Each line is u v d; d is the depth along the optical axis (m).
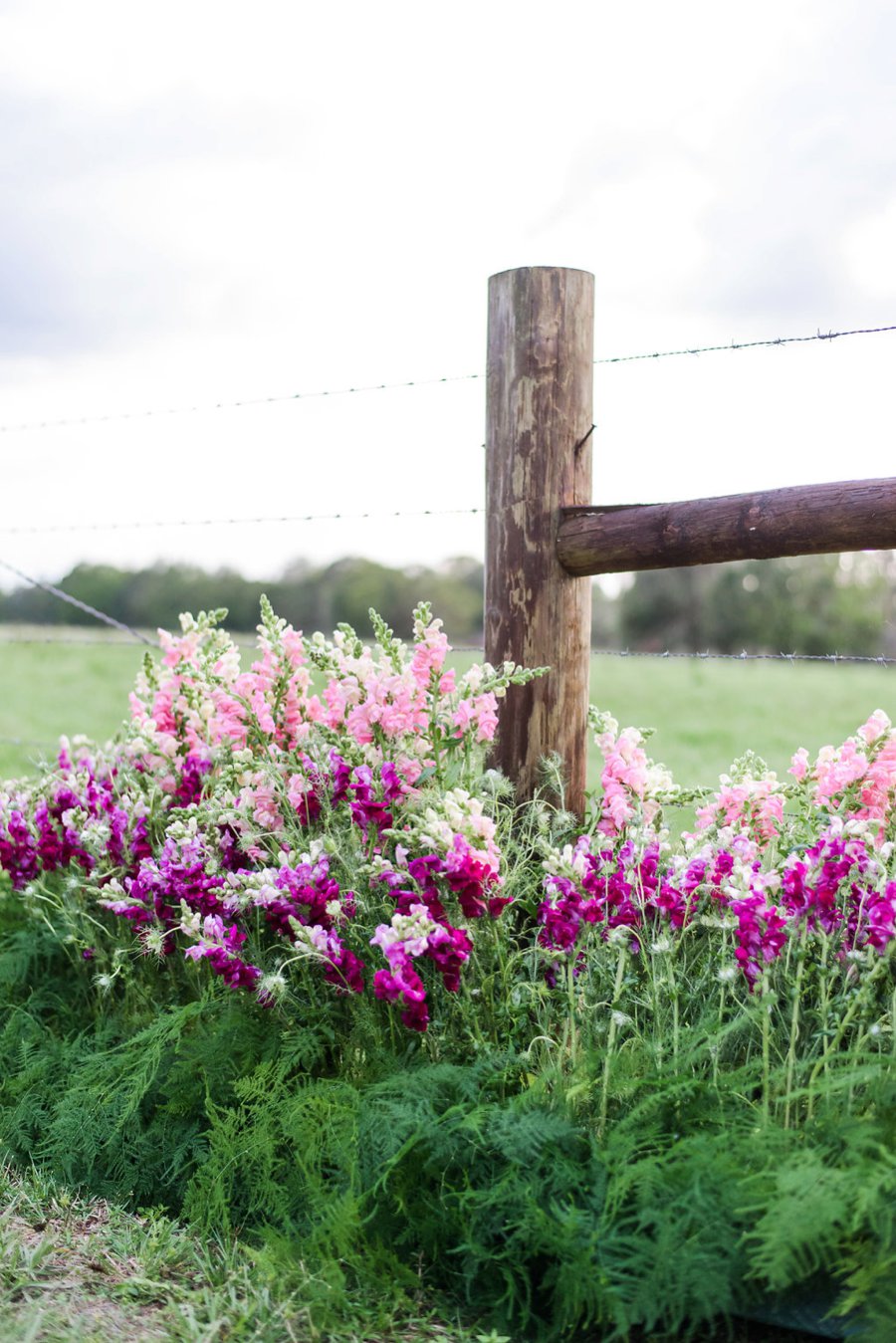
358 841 2.67
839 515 2.40
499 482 2.94
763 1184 1.83
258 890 2.45
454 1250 2.01
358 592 27.00
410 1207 2.14
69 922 2.98
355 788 2.60
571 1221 1.89
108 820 3.04
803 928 2.17
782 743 11.12
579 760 2.97
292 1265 2.07
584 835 2.67
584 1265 1.84
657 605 23.92
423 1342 1.91
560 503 2.90
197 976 2.79
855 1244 1.77
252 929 2.79
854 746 2.55
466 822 2.36
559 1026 2.45
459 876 2.29
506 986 2.38
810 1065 2.14
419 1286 2.06
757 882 2.20
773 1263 1.66
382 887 2.55
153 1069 2.51
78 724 13.21
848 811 2.54
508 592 2.93
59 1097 2.72
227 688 3.01
